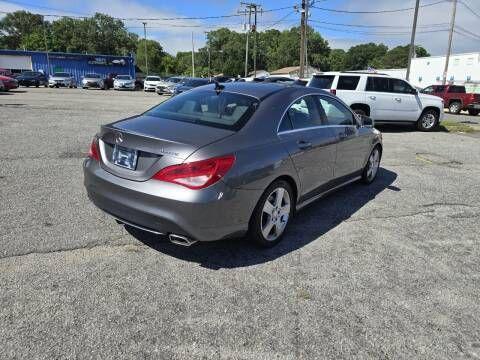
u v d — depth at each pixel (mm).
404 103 13242
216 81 5020
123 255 3744
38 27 108188
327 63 106812
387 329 2979
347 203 5660
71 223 4320
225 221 3420
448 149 10367
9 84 26656
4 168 6211
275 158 3822
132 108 17609
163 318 2912
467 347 2852
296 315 3057
